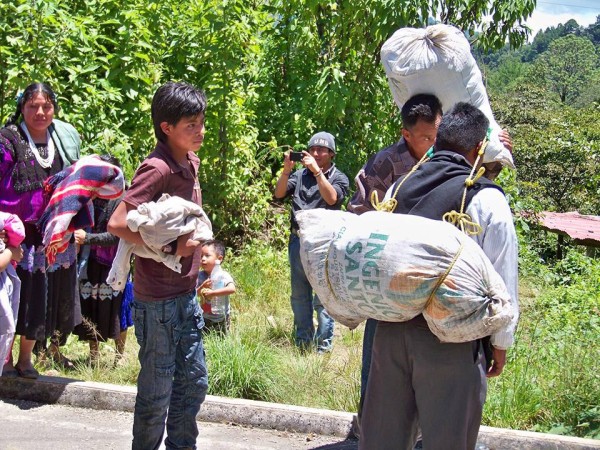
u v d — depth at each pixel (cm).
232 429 482
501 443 453
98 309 585
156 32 938
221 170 977
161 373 376
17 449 436
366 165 413
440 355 298
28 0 762
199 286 655
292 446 461
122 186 489
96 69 887
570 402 504
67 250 527
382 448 312
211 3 938
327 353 643
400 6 1043
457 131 322
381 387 312
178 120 362
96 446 446
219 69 953
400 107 418
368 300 294
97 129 827
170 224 348
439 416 299
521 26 1179
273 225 1046
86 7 895
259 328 713
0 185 488
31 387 510
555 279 1032
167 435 407
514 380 528
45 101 490
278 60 1134
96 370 568
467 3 1140
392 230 292
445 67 393
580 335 645
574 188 2316
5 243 428
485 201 305
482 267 288
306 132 1091
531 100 3312
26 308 496
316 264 308
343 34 1089
